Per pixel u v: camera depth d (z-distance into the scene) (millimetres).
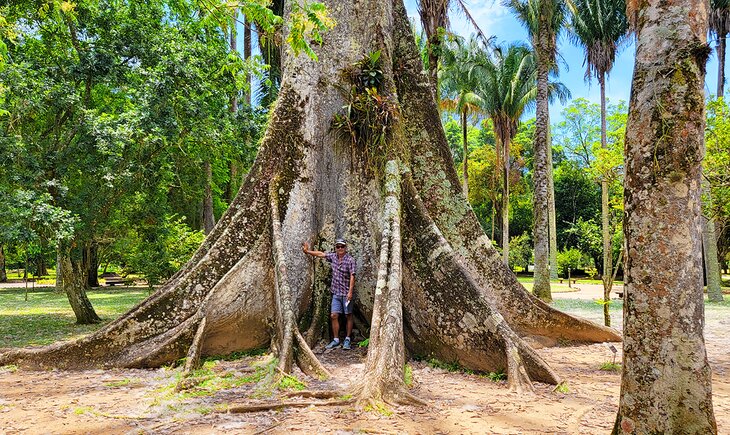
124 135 11719
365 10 8945
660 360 3275
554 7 19578
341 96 8703
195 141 14219
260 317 7680
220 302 7391
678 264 3277
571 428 4363
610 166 10828
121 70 12273
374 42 8812
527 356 6121
